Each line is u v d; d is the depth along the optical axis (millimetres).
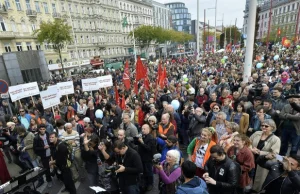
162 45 86562
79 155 5535
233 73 12695
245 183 3590
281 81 9828
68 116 8695
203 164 3885
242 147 3689
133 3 67438
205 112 6648
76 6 46125
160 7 96938
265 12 76062
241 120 5262
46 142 5570
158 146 5078
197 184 2785
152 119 5332
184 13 127938
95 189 3439
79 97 11992
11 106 11062
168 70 21766
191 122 6172
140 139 4660
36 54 24203
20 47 35156
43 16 38688
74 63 37750
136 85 10586
